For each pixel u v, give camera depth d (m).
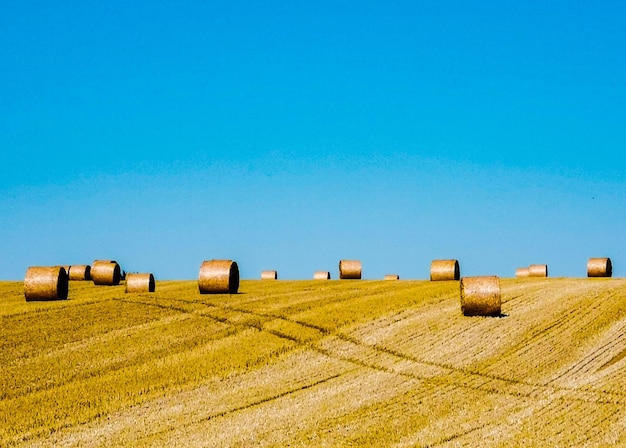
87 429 19.23
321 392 22.59
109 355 27.12
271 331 30.83
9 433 19.00
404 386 23.16
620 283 41.78
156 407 21.19
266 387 23.23
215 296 40.41
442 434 18.05
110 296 41.50
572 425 18.69
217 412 20.58
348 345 28.56
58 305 37.53
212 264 41.41
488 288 32.66
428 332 30.23
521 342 28.44
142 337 29.89
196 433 18.64
